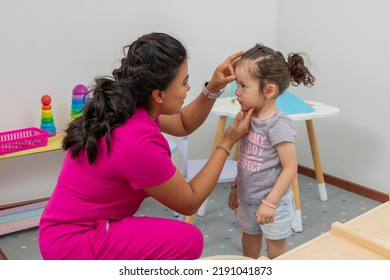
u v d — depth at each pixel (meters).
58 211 1.13
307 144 2.76
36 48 2.13
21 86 2.13
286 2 2.70
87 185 1.10
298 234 2.08
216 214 2.29
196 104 1.42
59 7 2.14
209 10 2.53
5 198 2.23
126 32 2.31
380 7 2.21
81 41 2.22
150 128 1.08
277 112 1.28
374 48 2.27
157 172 1.08
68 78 2.23
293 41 2.70
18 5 2.05
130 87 1.10
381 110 2.30
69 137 1.10
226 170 2.08
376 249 0.79
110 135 1.05
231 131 1.25
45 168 2.30
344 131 2.51
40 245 1.15
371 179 2.43
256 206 1.33
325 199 2.43
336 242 0.83
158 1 2.37
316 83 2.60
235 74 1.28
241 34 2.66
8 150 1.95
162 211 2.33
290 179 1.24
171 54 1.08
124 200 1.15
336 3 2.41
